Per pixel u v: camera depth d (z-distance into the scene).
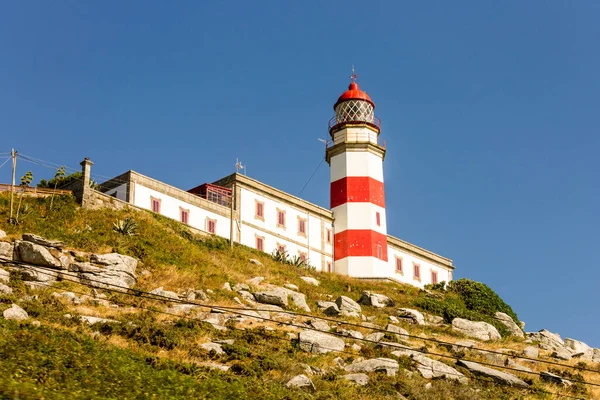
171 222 63.72
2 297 42.16
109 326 41.38
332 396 37.19
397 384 41.12
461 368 46.84
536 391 44.97
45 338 35.88
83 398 27.97
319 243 76.81
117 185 63.72
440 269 88.62
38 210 57.31
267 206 73.12
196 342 42.56
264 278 61.34
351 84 86.06
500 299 74.56
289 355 43.53
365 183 79.19
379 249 77.38
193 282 54.62
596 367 54.56
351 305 59.62
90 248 53.72
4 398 25.62
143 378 33.09
